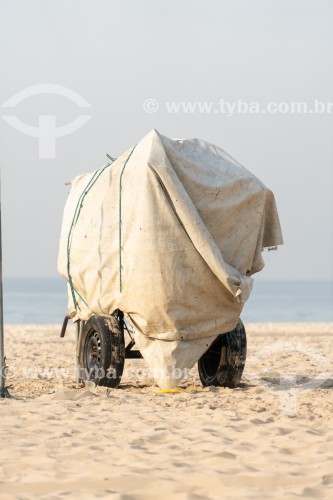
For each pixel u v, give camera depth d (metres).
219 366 19.22
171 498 9.84
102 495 9.96
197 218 17.78
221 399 17.22
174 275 17.75
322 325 54.06
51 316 109.81
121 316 19.50
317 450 12.16
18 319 101.75
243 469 11.08
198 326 18.25
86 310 20.05
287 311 128.75
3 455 11.86
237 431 13.67
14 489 10.22
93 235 19.17
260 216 18.97
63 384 20.14
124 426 14.09
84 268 19.41
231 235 18.69
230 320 18.42
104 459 11.67
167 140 18.53
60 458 11.73
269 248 19.48
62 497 9.85
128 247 18.11
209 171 18.66
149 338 18.47
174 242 17.78
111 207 18.81
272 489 10.27
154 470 11.02
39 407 16.05
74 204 20.44
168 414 15.35
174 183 17.83
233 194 18.70
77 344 20.66
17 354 29.80
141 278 17.78
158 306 17.88
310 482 10.49
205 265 17.91
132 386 19.81
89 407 16.11
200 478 10.59
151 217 17.73
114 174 18.98
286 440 12.90
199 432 13.54
